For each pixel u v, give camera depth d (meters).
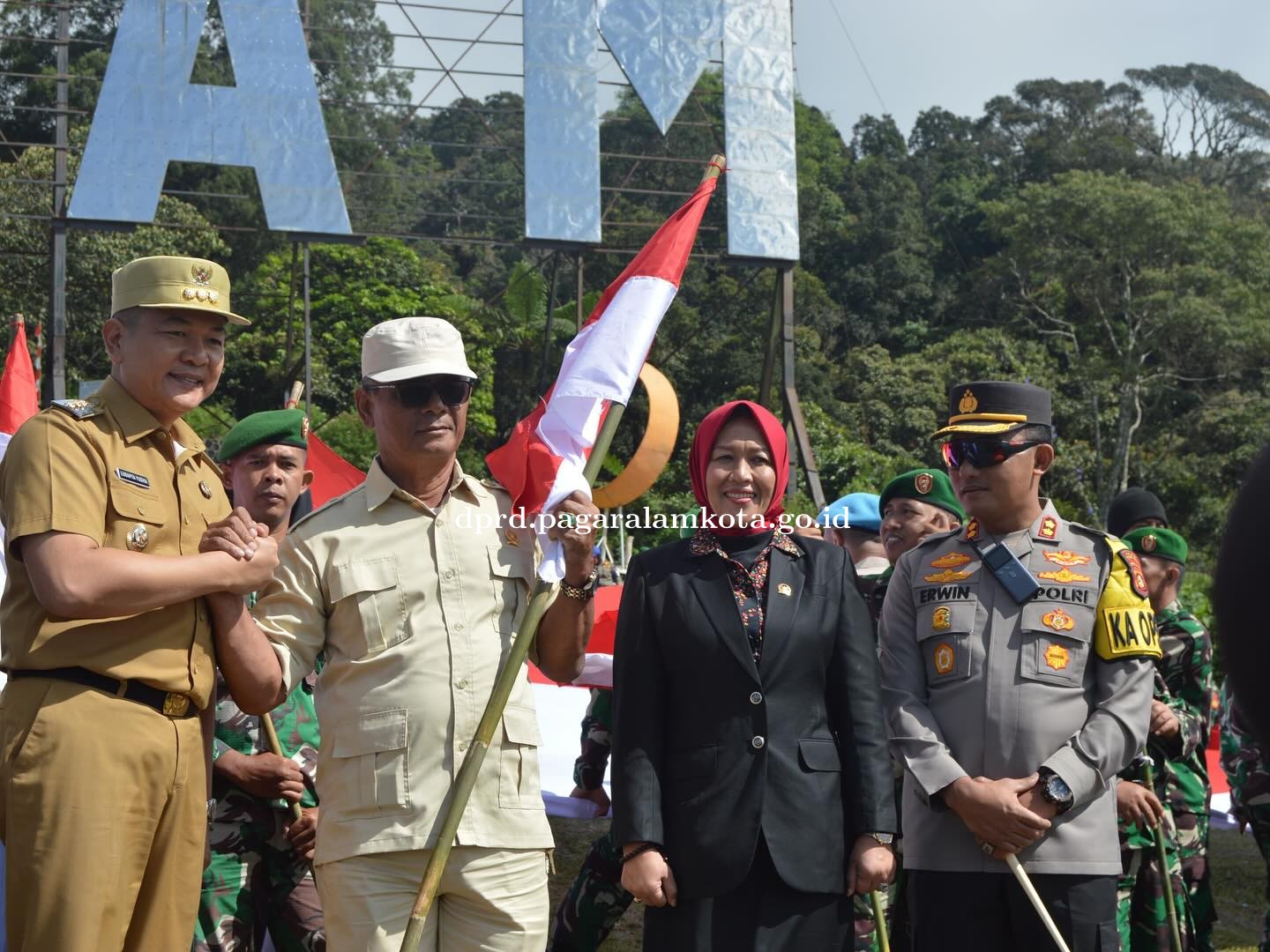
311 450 8.11
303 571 3.62
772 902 3.67
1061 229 48.38
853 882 3.73
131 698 3.17
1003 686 4.16
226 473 4.80
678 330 40.69
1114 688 4.14
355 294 34.41
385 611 3.55
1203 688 5.74
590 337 3.85
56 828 3.03
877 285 59.19
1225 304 45.94
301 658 3.57
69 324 30.81
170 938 3.25
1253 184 67.88
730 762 3.73
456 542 3.64
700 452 4.09
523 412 34.78
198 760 3.33
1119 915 5.15
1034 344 48.16
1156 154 71.12
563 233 15.93
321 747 3.58
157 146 15.55
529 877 3.51
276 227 15.85
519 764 3.54
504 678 3.37
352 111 44.56
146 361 3.36
